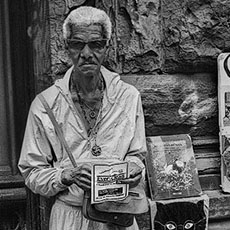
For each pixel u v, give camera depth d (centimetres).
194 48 344
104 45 263
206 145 354
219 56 346
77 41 258
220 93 347
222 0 347
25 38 349
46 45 326
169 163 332
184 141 339
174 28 343
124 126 276
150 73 344
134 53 337
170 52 345
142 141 282
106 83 278
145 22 337
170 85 344
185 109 348
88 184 252
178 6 343
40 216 335
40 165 272
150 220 327
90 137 274
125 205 260
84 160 270
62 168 271
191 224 328
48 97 274
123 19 336
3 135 353
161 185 328
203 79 354
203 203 330
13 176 351
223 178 348
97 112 276
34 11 333
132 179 258
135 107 280
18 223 353
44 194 269
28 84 350
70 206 272
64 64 324
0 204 347
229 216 345
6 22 347
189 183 332
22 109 353
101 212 258
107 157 272
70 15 261
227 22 350
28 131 274
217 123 357
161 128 346
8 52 348
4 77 351
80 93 275
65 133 273
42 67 330
